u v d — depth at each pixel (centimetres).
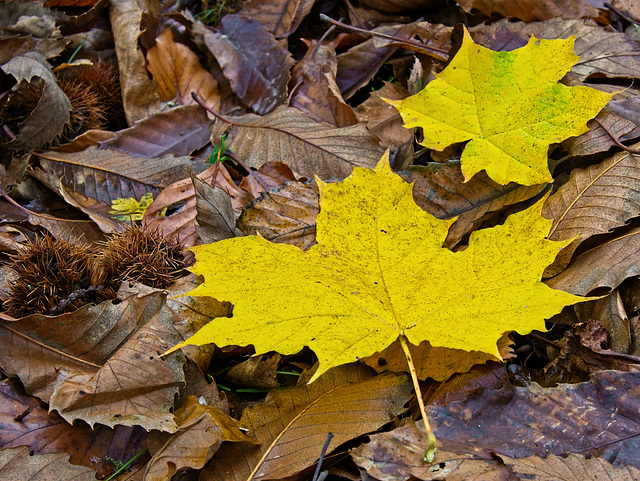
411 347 55
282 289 54
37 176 64
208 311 57
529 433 53
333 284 54
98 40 71
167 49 69
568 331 56
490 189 59
